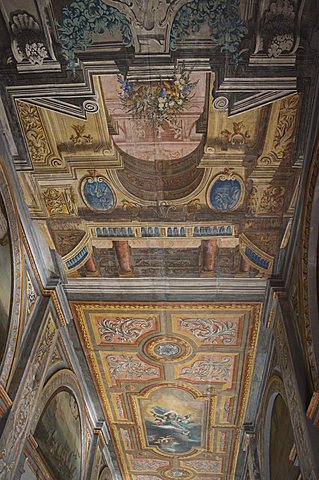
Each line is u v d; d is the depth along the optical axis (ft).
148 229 34.50
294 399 32.83
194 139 29.40
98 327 42.04
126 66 26.11
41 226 34.06
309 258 29.78
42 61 26.07
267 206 32.65
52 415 39.93
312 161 27.58
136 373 47.06
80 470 48.06
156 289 38.58
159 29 24.66
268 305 37.86
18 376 31.89
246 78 26.37
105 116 28.37
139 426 54.44
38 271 35.50
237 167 30.78
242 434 53.31
